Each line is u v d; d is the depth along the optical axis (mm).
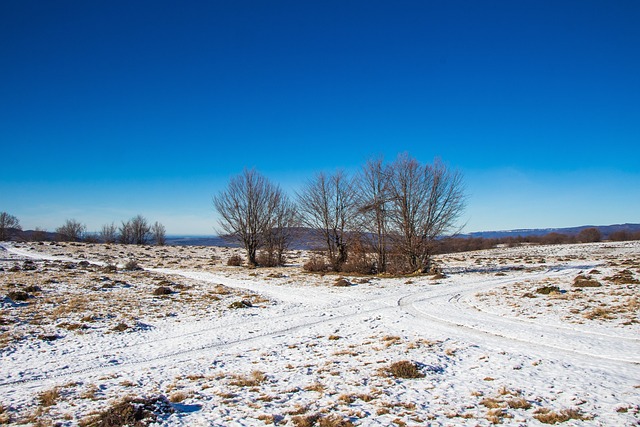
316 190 45500
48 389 10062
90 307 20719
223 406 8641
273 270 45188
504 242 109875
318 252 48375
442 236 39250
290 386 9961
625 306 17828
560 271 37219
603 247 74375
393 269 39562
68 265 38750
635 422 7344
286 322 18906
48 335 15344
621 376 9938
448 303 22016
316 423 7691
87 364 12578
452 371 10859
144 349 14422
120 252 67500
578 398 8562
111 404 8734
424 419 7754
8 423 7723
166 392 9664
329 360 12359
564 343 13125
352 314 20359
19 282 27016
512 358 11789
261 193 52938
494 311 19172
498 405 8344
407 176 38938
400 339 14617
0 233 95125
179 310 21422
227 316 20297
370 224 40719
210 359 12914
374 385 9891
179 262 55594
